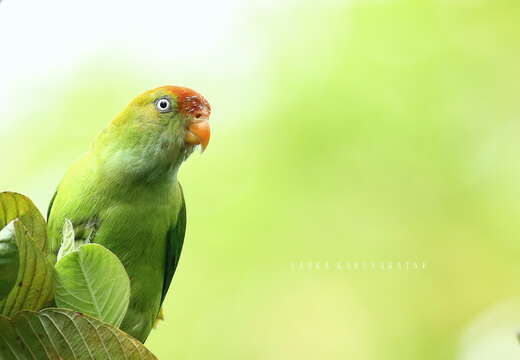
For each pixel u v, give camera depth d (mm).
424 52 12227
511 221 12031
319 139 11805
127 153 6016
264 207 11734
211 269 11680
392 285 11992
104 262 3137
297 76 12102
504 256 12102
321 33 12336
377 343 11969
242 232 11695
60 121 11781
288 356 11586
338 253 11812
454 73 12164
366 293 11836
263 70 12250
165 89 6191
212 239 11727
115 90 11938
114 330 2893
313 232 11711
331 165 11781
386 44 12227
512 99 12039
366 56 12164
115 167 5984
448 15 12453
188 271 11742
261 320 11648
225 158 11930
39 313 2871
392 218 11797
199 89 12141
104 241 5992
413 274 11992
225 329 11539
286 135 11859
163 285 6711
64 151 11586
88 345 2883
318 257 11750
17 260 2881
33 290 3006
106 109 11820
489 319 12164
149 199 6094
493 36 12242
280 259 11719
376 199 11742
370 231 11742
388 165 11766
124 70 12102
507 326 12117
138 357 2898
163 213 6230
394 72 12039
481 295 12125
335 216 11820
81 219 5965
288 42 12344
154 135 6078
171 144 6129
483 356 12078
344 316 11750
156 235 6207
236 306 11672
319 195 11727
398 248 11898
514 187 12008
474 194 11977
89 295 3150
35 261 2961
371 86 12062
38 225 3178
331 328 11797
